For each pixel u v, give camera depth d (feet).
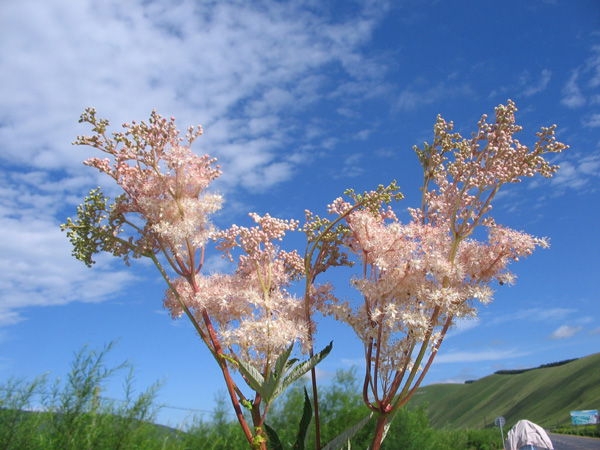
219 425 24.21
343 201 14.32
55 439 12.69
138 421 15.25
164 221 13.20
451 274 12.16
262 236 14.03
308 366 13.19
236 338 12.90
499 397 433.48
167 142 13.57
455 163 13.25
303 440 13.32
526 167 12.35
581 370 381.81
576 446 172.96
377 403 12.41
